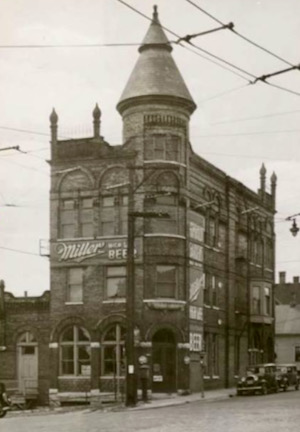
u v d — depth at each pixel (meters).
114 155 47.94
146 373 41.53
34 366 49.66
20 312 50.12
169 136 47.25
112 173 47.94
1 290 50.41
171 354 46.75
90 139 48.75
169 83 47.28
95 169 48.44
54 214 49.38
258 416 29.36
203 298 50.69
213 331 52.34
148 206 46.81
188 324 47.47
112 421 28.64
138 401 41.62
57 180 49.47
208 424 26.23
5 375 49.88
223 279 54.81
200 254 50.25
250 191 60.34
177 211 47.44
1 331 50.22
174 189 47.28
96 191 48.22
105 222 48.00
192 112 48.88
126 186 47.34
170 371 46.53
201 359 45.09
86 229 48.56
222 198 55.44
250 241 60.09
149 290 46.31
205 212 52.03
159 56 48.03
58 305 48.62
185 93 47.53
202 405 37.66
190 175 49.59
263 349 60.69
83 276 48.22
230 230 56.22
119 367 46.56
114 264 47.41
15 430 25.48
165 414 31.64
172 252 46.91
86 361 47.62
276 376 49.84
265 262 63.19
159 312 46.44
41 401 48.72
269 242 64.44
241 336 57.44
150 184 46.78
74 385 47.50
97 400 46.41
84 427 26.11
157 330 46.38
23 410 43.69
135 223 46.88
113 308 47.12
